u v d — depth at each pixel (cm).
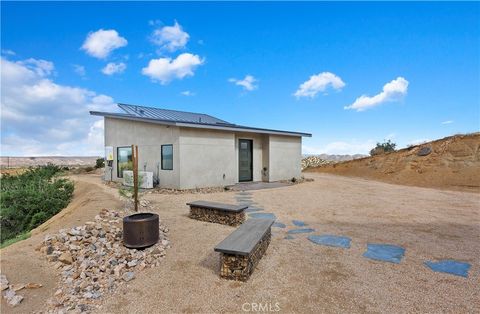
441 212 654
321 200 827
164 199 812
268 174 1318
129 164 1189
